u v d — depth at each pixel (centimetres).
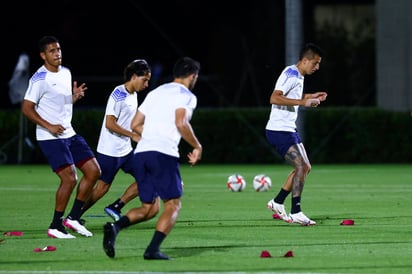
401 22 9131
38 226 3847
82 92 3519
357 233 3569
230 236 3488
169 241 3344
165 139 2838
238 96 10062
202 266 2773
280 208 3953
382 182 6338
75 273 2655
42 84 3406
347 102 9781
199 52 10556
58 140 3412
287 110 3869
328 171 7512
